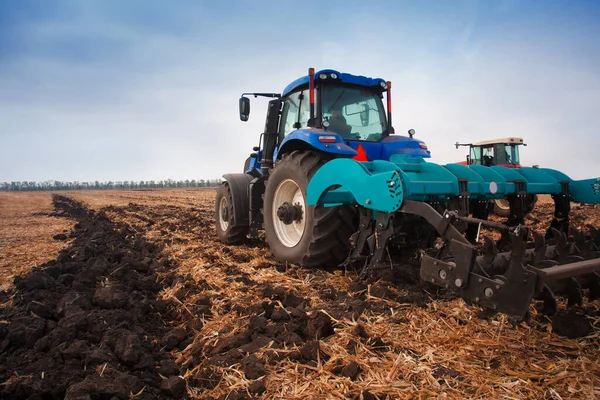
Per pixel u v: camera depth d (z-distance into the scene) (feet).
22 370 8.16
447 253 9.72
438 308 10.71
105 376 7.65
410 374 7.72
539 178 17.21
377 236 12.16
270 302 11.78
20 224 40.78
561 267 8.34
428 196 13.25
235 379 7.80
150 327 10.77
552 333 9.25
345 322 9.93
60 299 12.66
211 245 22.34
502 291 7.92
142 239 24.30
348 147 14.94
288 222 16.38
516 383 7.29
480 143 43.32
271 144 20.65
